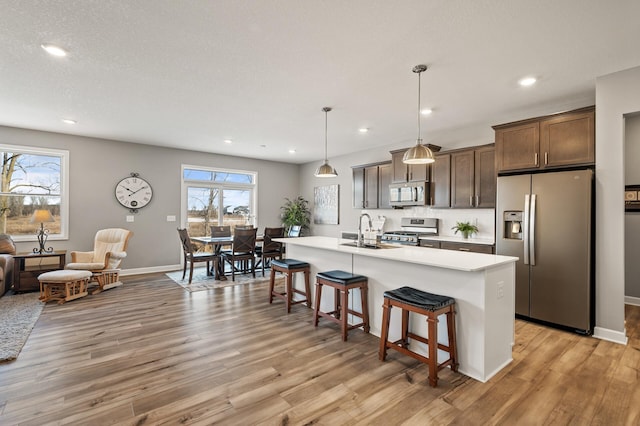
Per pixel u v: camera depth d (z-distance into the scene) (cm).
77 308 376
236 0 192
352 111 403
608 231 293
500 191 358
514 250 346
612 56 261
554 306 317
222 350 265
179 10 201
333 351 264
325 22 215
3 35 228
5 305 383
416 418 179
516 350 269
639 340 290
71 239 523
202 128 483
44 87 323
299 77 302
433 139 521
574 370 234
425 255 272
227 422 175
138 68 282
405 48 249
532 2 194
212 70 287
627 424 175
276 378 221
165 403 192
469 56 262
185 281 523
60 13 203
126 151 575
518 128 357
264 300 416
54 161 516
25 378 218
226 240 546
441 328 247
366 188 613
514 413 184
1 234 459
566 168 327
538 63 273
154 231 606
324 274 311
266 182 762
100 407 187
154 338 289
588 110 308
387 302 244
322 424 174
